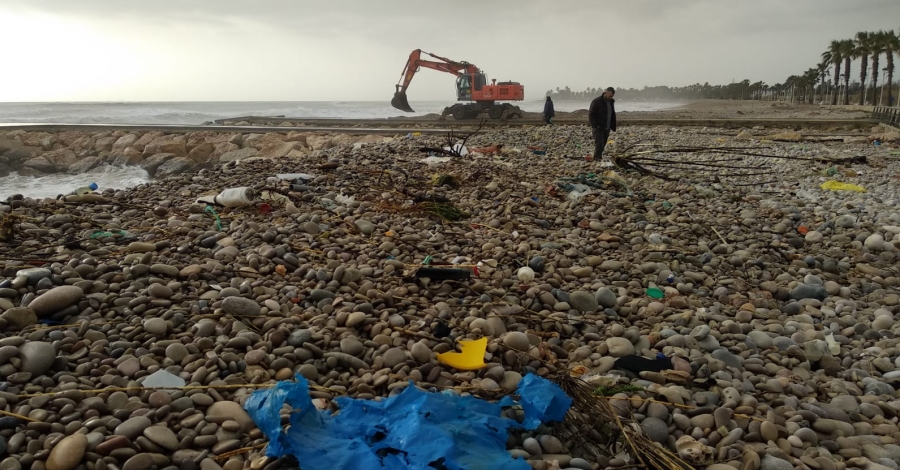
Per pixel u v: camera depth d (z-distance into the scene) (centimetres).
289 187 841
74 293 396
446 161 1183
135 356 348
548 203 867
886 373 410
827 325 500
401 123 2770
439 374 357
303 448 259
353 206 765
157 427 276
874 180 1170
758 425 325
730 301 546
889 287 595
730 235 746
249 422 290
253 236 593
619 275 577
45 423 270
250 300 416
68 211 689
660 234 726
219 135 2248
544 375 369
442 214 749
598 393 342
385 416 291
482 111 3216
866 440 323
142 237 582
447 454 249
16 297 403
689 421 329
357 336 404
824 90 10044
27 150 2164
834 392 382
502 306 472
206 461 261
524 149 1554
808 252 702
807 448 313
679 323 475
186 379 327
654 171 1277
